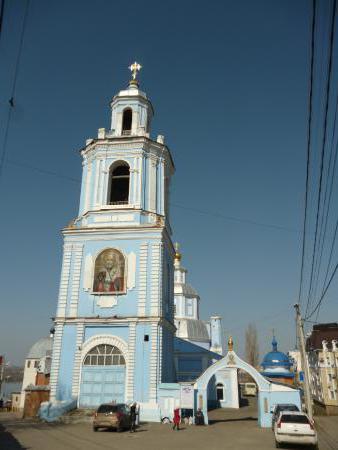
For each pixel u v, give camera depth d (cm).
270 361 5678
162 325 3212
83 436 2255
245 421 3434
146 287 3234
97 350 3153
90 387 3070
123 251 3356
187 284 7050
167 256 3656
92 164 3738
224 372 5441
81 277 3341
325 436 2608
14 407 6322
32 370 8162
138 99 3941
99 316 3198
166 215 3831
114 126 3888
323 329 6297
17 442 1989
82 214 3594
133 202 3525
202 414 3036
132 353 3066
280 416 2158
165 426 2784
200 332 6650
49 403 3009
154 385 2983
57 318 3228
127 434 2384
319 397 6044
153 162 3706
